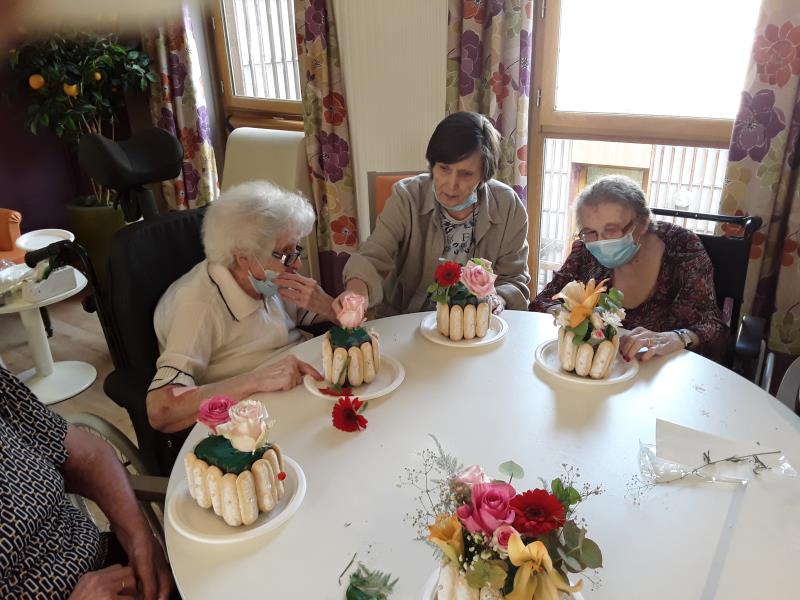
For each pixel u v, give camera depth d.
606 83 2.38
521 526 0.68
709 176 2.34
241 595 0.85
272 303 1.66
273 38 3.31
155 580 1.09
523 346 1.50
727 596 0.82
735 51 2.13
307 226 1.58
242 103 3.59
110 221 3.59
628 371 1.37
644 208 1.63
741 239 1.74
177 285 1.55
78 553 1.06
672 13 2.19
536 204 2.65
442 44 2.48
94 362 3.02
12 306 2.53
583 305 1.31
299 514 0.99
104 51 3.03
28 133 3.79
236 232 1.46
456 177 1.69
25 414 1.13
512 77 2.32
